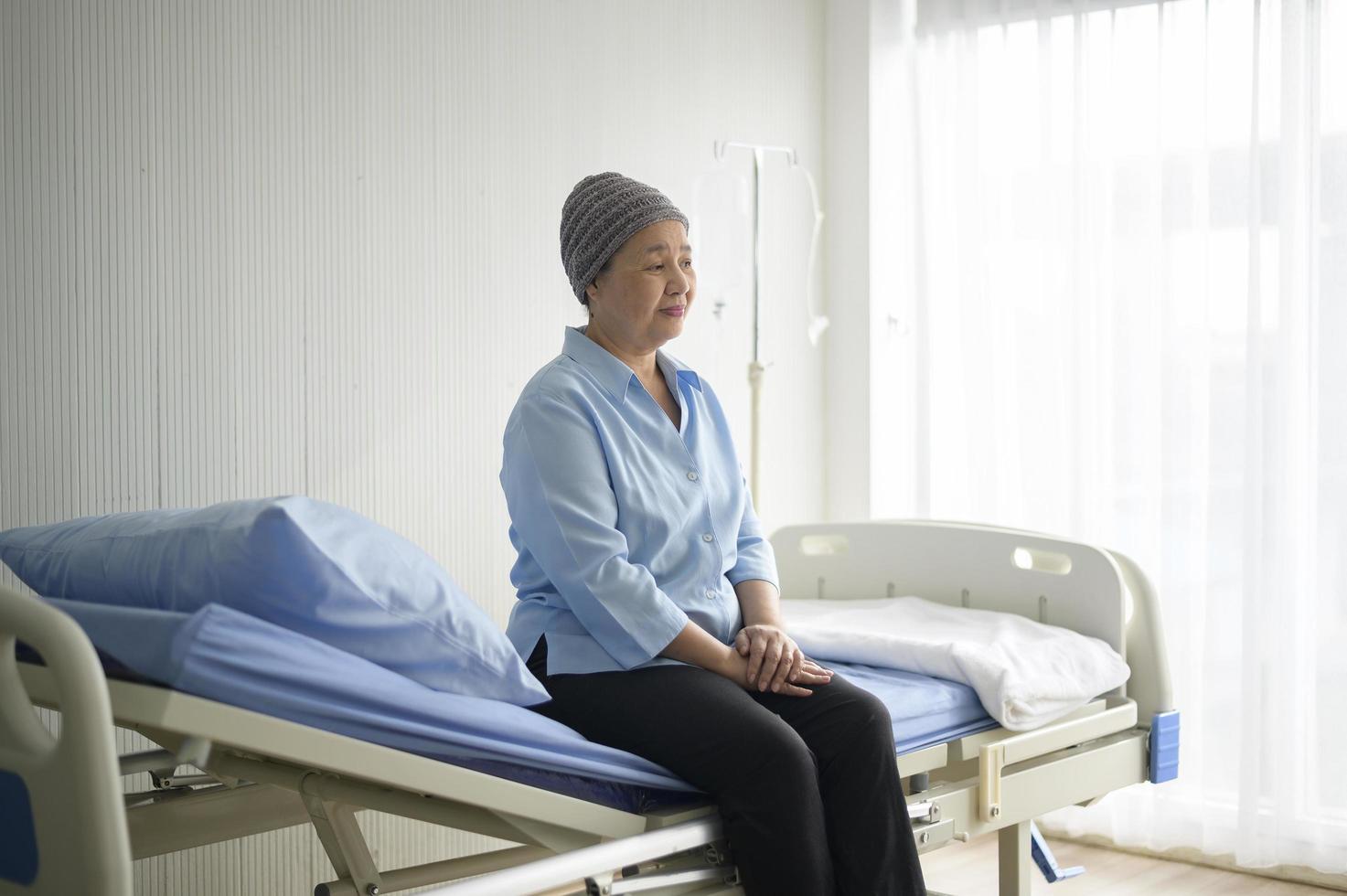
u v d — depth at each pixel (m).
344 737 1.56
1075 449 3.49
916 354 3.79
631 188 2.09
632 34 3.47
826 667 2.53
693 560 2.06
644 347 2.12
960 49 3.70
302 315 2.81
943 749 2.24
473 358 3.12
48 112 2.44
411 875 1.97
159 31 2.58
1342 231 3.14
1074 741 2.42
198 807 2.03
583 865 1.63
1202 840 3.33
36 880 1.40
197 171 2.64
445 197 3.06
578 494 1.93
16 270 2.40
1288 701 3.18
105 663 1.56
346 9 2.88
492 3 3.15
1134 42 3.43
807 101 3.96
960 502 3.76
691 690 1.87
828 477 4.02
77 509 2.49
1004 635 2.50
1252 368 3.22
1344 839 3.15
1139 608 2.68
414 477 3.01
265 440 2.76
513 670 1.76
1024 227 3.61
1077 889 3.18
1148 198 3.42
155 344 2.59
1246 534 3.22
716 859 1.84
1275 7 3.21
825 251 4.00
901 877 1.87
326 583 1.58
